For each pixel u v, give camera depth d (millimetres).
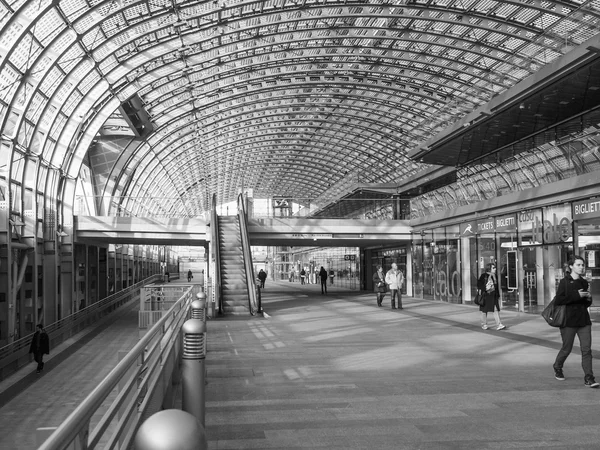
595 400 7785
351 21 28453
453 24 26672
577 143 20359
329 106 42562
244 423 6785
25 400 17734
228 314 22250
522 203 22891
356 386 8812
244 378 9461
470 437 6191
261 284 48781
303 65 35219
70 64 25703
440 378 9398
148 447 2039
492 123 22734
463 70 30766
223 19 26969
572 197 19438
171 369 7004
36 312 28000
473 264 27266
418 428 6547
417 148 28812
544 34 24469
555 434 6266
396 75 33875
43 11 19609
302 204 34469
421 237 33844
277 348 12969
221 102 39938
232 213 33125
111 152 43125
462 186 29828
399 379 9328
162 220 33000
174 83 35594
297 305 27688
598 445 5879
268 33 29531
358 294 38625
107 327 34031
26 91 23984
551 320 8922
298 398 8039
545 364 10602
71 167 32125
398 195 45406
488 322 18578
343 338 14711
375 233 35125
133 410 3752
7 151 23750
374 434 6332
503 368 10234
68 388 19312
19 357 20766
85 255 37625
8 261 23562
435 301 30625
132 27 25438
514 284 23594
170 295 19797
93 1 21953
